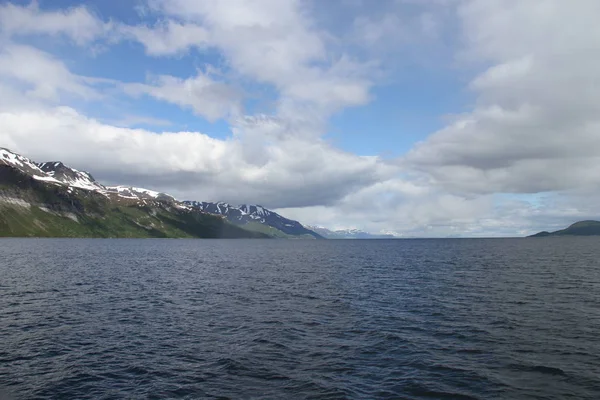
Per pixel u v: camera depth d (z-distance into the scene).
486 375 24.89
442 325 37.44
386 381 24.17
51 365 27.41
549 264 102.31
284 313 43.81
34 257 129.00
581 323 37.56
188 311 45.12
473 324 37.66
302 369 26.38
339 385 23.62
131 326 38.19
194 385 23.91
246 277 80.38
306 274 85.75
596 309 43.94
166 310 45.69
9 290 59.06
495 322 38.31
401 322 38.88
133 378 25.08
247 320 40.56
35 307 46.81
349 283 68.75
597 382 23.64
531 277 73.56
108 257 138.75
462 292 56.47
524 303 47.72
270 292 59.09
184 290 61.28
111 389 23.45
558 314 41.56
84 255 146.75
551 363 26.89
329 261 127.12
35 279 72.25
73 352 30.20
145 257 144.12
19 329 36.75
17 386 23.89
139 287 64.25
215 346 31.67
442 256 142.62
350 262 120.50
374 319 40.31
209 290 61.38
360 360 27.98
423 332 35.06
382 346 31.16
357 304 48.59
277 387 23.48
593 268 90.19
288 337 34.09
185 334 35.28
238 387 23.55
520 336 33.44
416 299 51.38
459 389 22.89
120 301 51.28
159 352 30.20
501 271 85.19
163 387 23.66
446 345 31.16
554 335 33.66
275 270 96.12
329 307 47.00
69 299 52.28
